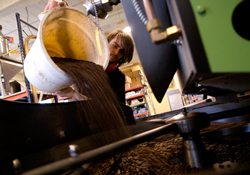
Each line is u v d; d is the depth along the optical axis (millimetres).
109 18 4016
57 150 607
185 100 5594
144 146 894
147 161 662
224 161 534
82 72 948
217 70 294
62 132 663
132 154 783
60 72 798
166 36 334
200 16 311
